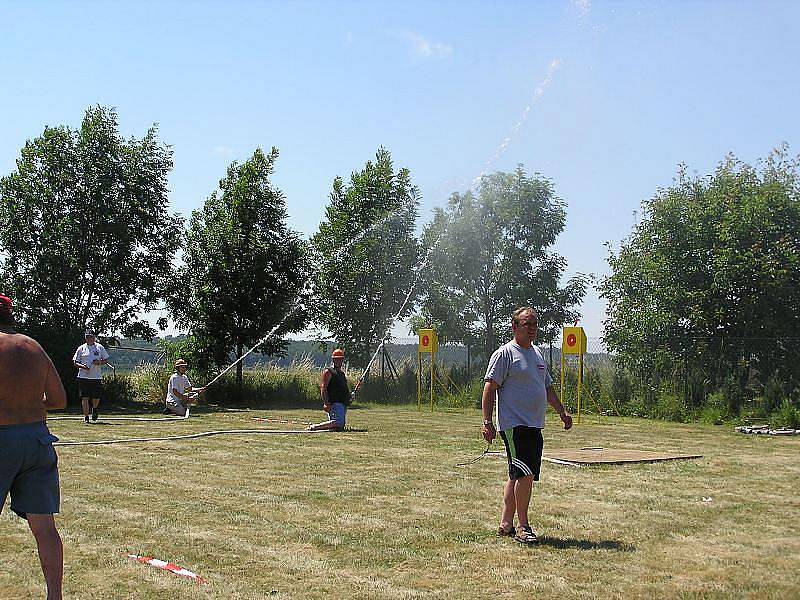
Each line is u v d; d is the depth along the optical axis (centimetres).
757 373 1916
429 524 629
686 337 2019
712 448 1209
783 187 2045
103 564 508
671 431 1545
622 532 612
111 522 621
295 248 2452
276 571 499
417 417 1791
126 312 2333
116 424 1521
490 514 668
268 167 2452
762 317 1981
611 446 1213
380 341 2506
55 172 2252
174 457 995
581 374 1895
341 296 2481
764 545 576
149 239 2348
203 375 2405
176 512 661
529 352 598
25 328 2161
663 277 2066
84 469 887
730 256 1972
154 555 531
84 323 2275
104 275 2269
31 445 435
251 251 2381
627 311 2114
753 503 731
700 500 743
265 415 1825
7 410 436
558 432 1473
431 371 2112
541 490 785
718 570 511
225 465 928
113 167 2283
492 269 2562
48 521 439
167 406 1819
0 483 427
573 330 1902
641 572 505
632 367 2067
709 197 2072
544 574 498
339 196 2620
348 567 511
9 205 2231
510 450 588
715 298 2019
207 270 2383
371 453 1050
